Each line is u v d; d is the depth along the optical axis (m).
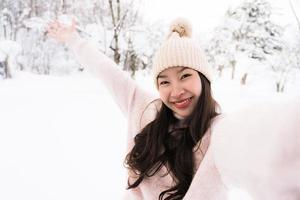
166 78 1.05
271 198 0.38
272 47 20.25
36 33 19.78
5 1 20.34
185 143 1.05
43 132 5.34
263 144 0.39
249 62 18.80
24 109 7.48
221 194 0.83
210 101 1.04
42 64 20.27
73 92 11.20
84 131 5.47
